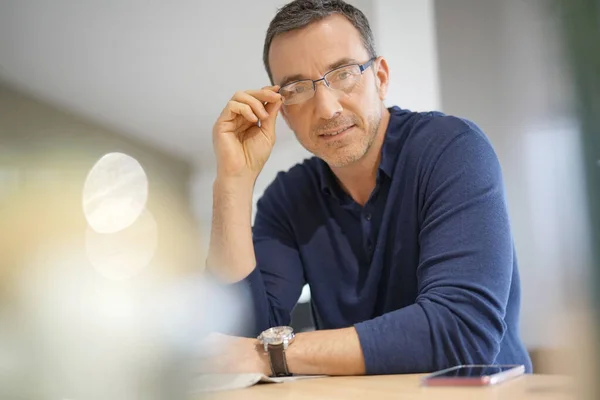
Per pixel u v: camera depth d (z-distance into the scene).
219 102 2.44
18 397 0.20
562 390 0.58
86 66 2.28
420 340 0.95
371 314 1.33
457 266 1.04
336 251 1.39
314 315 1.49
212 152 2.39
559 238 0.22
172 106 2.42
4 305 0.20
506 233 1.09
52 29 2.19
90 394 0.21
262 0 2.43
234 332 1.14
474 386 0.66
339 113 1.27
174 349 0.24
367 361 0.94
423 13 2.49
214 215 1.29
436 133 1.25
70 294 0.21
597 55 0.21
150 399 0.23
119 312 0.22
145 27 2.37
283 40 1.29
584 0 0.21
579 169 0.21
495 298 1.00
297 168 1.51
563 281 0.22
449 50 2.48
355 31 1.30
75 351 0.21
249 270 1.26
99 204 0.22
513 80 2.29
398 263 1.28
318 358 0.96
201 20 2.43
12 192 0.21
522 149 2.24
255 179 1.33
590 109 0.21
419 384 0.74
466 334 0.96
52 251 0.21
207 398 0.28
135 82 2.35
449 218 1.11
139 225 0.23
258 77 2.48
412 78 2.47
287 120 1.37
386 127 1.35
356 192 1.37
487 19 2.38
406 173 1.26
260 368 0.97
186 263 0.25
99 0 2.22
